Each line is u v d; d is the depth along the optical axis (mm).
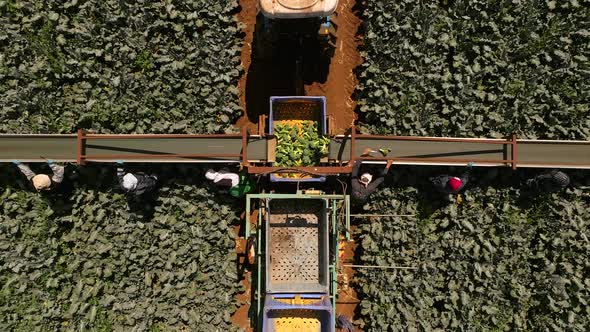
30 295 10141
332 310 8789
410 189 10375
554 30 10484
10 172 10172
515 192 10453
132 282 10336
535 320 10398
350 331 10602
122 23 10398
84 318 10172
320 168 8891
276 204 9695
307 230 9719
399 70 10586
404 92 10578
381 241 10484
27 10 10219
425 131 10531
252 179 10109
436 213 10531
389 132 10562
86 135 9625
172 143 9867
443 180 10000
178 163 10211
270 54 10516
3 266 10086
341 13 11023
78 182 10188
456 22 10562
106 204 10250
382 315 10445
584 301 10219
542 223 10438
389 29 10586
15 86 10125
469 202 10492
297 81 10594
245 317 10664
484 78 10656
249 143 9719
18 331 10039
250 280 10672
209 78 10492
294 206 9711
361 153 9914
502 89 10453
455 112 10461
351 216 10477
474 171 10484
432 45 10531
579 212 10375
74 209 10219
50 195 10203
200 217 10406
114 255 10172
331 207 9695
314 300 9219
